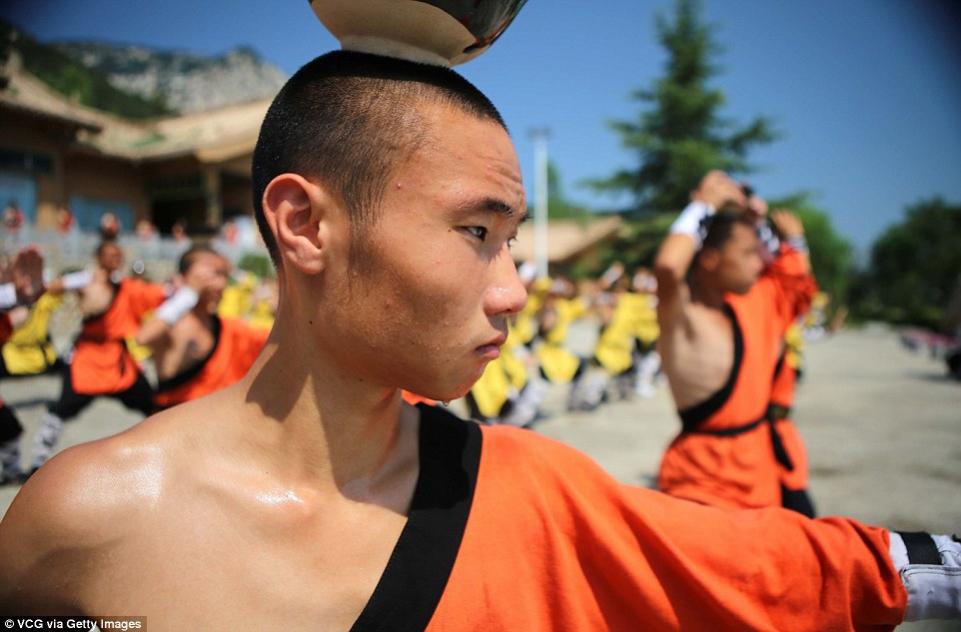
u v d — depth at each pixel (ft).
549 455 3.63
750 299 9.54
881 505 15.08
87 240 53.93
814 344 73.05
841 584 3.38
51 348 25.31
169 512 2.91
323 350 3.10
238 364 12.71
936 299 120.57
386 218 2.81
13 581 2.82
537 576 3.34
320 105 2.94
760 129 107.24
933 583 3.40
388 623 2.95
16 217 49.47
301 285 3.05
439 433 3.58
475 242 2.89
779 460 9.25
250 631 2.81
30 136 55.98
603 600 3.47
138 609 2.78
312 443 3.14
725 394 8.96
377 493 3.27
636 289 36.04
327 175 2.90
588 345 59.00
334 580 3.00
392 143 2.80
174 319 11.86
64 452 3.04
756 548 3.45
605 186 111.34
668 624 3.38
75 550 2.80
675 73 109.29
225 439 3.16
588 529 3.42
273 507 3.03
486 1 2.93
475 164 2.85
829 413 28.09
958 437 22.93
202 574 2.84
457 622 3.08
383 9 2.93
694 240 9.00
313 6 3.08
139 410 17.75
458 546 3.19
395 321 2.86
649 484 17.08
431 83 2.93
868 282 133.08
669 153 107.04
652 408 30.55
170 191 71.00
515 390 22.47
